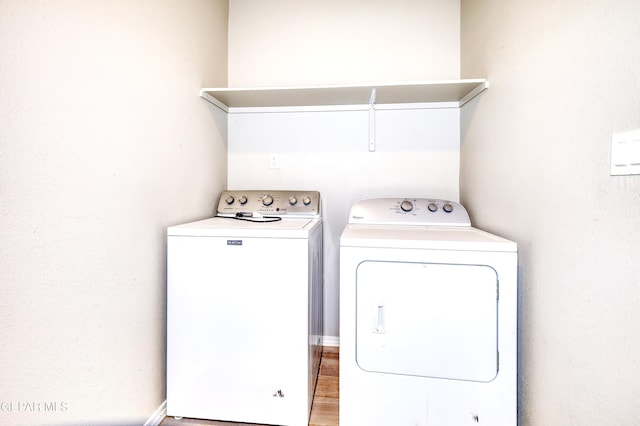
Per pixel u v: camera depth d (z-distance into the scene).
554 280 0.96
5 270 0.71
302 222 1.56
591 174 0.80
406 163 2.01
